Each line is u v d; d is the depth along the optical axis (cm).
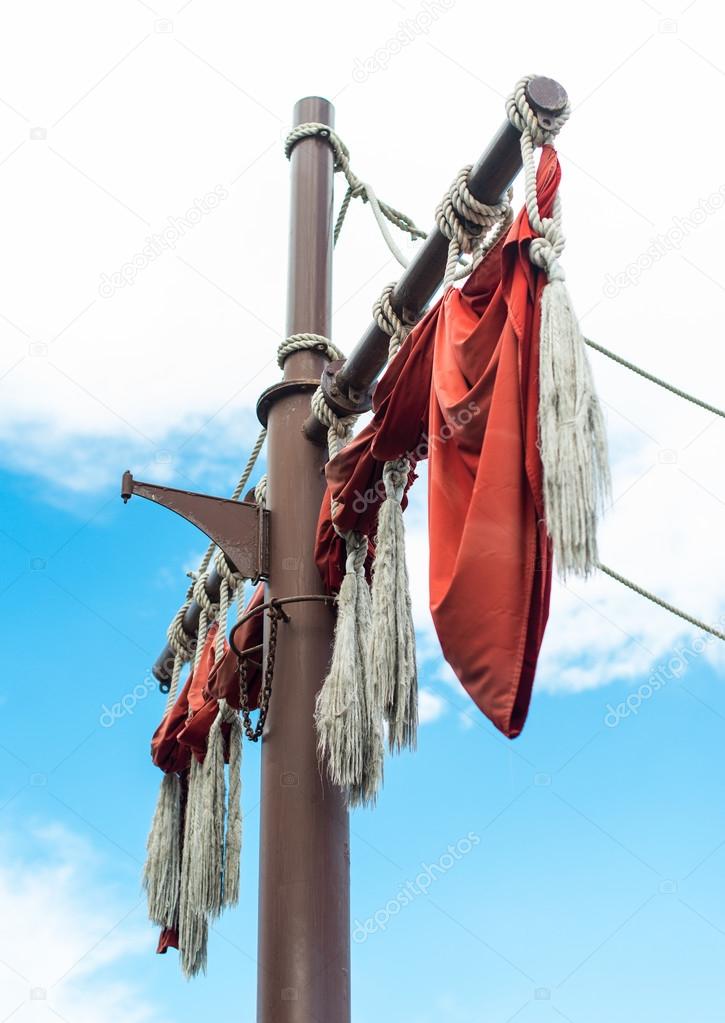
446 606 400
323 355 596
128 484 551
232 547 554
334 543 535
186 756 657
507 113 436
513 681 383
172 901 639
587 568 360
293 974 472
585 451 369
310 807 499
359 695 480
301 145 643
